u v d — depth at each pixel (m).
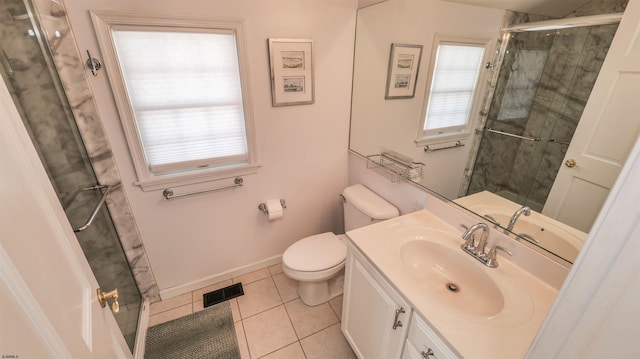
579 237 0.96
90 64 1.32
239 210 2.01
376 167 1.96
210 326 1.80
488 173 1.24
